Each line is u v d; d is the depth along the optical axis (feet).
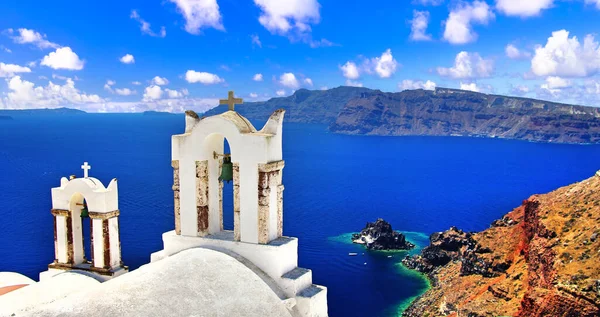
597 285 157.89
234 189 70.38
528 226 243.40
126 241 366.02
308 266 355.15
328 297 300.40
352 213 553.23
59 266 81.87
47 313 43.62
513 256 253.65
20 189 593.42
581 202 213.46
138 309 46.57
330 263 360.48
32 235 376.07
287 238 72.23
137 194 563.07
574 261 175.63
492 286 224.33
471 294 246.68
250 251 69.46
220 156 75.92
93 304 45.73
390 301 293.23
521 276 220.64
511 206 624.18
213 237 73.41
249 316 52.65
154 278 52.60
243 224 70.28
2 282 75.72
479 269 262.67
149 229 401.08
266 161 67.97
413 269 342.85
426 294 293.23
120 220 432.25
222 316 50.57
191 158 72.90
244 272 60.34
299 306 66.95
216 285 54.95
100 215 77.92
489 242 273.54
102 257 79.15
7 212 459.32
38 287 68.74
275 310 56.08
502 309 202.39
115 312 45.11
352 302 293.23
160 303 48.55
